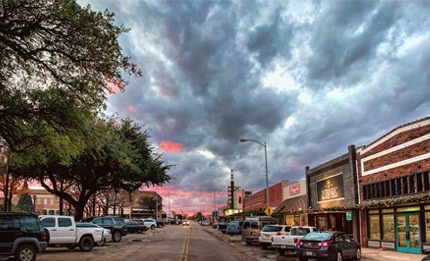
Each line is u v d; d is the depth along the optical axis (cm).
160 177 3953
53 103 1540
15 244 1670
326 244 1912
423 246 2258
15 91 1517
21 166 3484
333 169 3519
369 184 2870
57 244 2283
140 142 3916
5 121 1573
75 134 1741
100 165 3494
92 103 1562
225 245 3288
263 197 6531
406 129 2439
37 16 1280
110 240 3088
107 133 2308
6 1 1228
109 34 1387
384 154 2681
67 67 1452
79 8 1303
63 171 3584
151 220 7094
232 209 10719
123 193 7819
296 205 4353
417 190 2298
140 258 2022
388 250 2569
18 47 1335
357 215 3016
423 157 2261
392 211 2584
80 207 3906
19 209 4859
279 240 2459
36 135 1728
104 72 1452
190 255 2253
